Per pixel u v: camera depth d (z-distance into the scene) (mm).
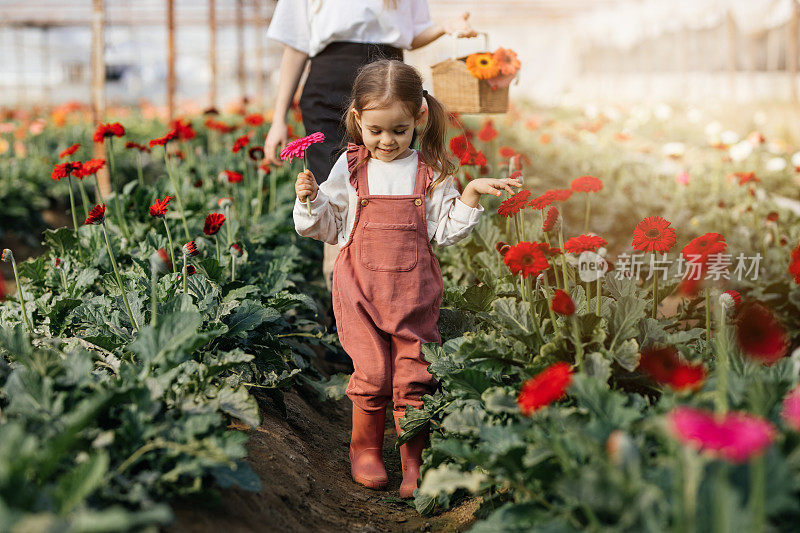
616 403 2256
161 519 1610
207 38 44219
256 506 2596
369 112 3037
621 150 13109
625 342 2779
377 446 3342
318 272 5938
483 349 2844
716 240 2887
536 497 2193
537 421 2410
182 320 2639
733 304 2592
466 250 4727
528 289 3049
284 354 3799
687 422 1530
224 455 2203
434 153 3279
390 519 3010
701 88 26547
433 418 3207
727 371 2500
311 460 3396
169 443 2232
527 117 20734
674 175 9852
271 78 30656
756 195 6926
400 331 3164
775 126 16453
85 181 10578
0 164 10992
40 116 20312
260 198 5816
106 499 2086
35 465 1986
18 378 2334
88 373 2523
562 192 3135
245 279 4262
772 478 1820
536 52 38562
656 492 1761
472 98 4582
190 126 6289
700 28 23281
